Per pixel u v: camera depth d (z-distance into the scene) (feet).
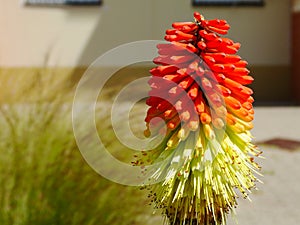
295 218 17.78
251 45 51.42
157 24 50.98
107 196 11.70
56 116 12.85
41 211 11.40
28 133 12.41
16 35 50.37
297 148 29.09
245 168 7.32
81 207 11.51
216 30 7.33
